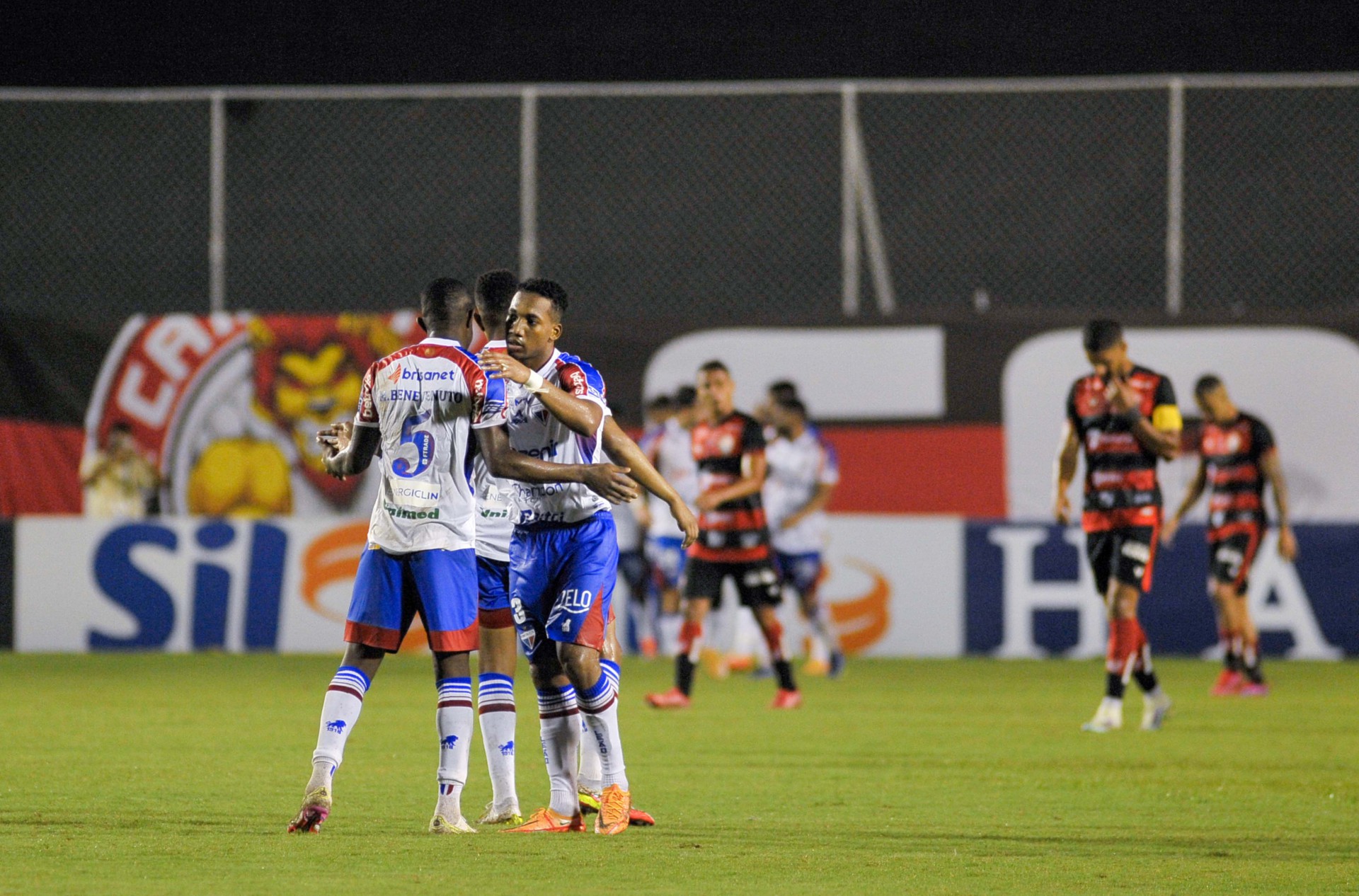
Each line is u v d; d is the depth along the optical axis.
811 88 54.88
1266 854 19.23
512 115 61.94
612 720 20.50
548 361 20.31
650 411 51.25
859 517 54.84
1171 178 55.56
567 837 19.98
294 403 56.25
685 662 38.94
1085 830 21.06
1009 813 22.55
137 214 62.72
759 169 61.03
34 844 18.88
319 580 54.50
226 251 62.28
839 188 60.72
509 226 61.72
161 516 56.53
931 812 22.55
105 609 54.72
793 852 18.98
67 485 56.78
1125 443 34.22
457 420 19.97
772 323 56.22
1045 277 60.34
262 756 28.03
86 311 62.69
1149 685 34.28
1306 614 53.94
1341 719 36.62
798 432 49.19
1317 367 54.66
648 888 16.56
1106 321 33.91
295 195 62.19
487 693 21.81
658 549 51.78
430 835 19.92
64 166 62.84
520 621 20.83
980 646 54.31
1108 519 34.28
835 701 40.56
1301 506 54.69
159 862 17.70
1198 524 54.69
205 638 54.41
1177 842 20.17
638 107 61.28
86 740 30.45
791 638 55.19
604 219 61.16
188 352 56.53
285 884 16.45
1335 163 59.78
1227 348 54.88
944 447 55.84
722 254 60.97
